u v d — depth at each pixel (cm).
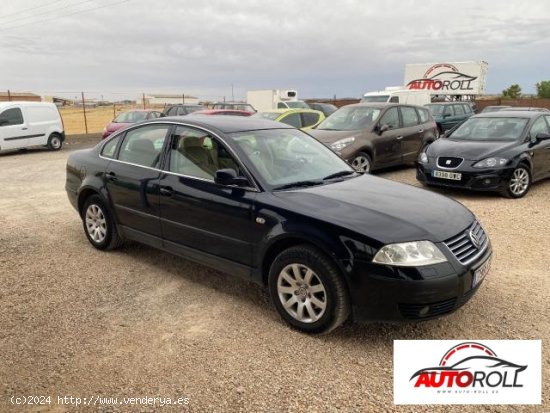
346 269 328
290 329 368
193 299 423
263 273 384
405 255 322
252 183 392
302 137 496
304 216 352
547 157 874
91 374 311
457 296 335
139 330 367
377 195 393
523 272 479
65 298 425
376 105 1076
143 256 532
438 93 2972
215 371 313
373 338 355
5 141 1645
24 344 347
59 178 1123
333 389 296
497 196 837
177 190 435
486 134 894
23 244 579
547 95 5034
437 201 401
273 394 290
